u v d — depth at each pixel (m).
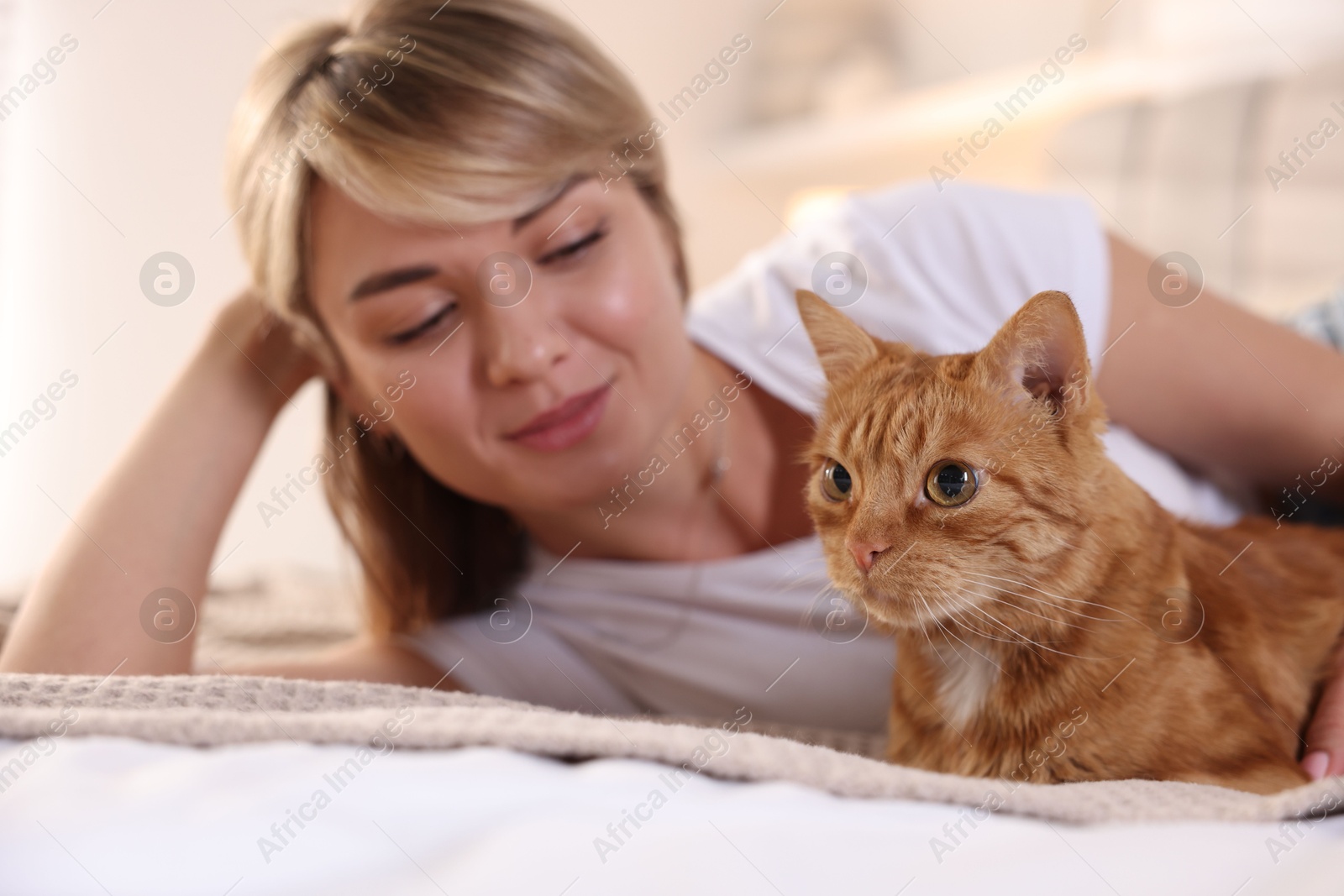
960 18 3.55
